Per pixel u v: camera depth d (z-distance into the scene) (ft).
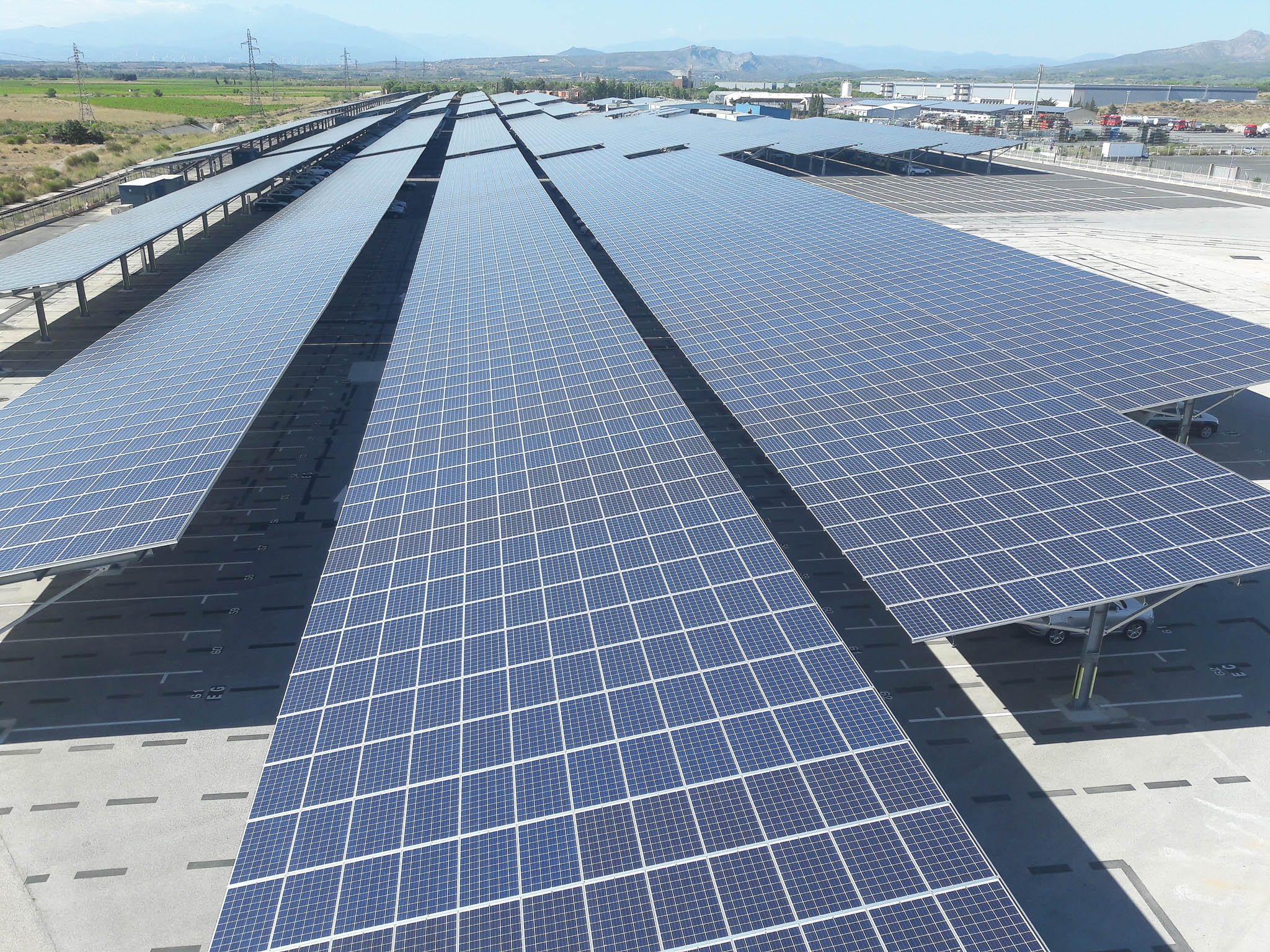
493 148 422.00
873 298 162.50
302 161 400.06
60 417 137.90
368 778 68.13
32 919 78.54
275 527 145.48
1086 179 437.58
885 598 85.20
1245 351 129.29
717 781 63.57
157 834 86.99
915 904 54.19
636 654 76.69
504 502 104.12
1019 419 114.52
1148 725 96.58
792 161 490.49
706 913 54.80
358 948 55.47
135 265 309.22
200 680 109.40
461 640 82.02
